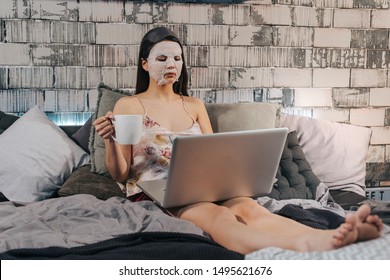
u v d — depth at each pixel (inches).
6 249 50.7
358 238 45.6
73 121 110.0
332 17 120.4
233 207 66.0
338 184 100.7
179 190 62.6
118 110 85.9
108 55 110.2
